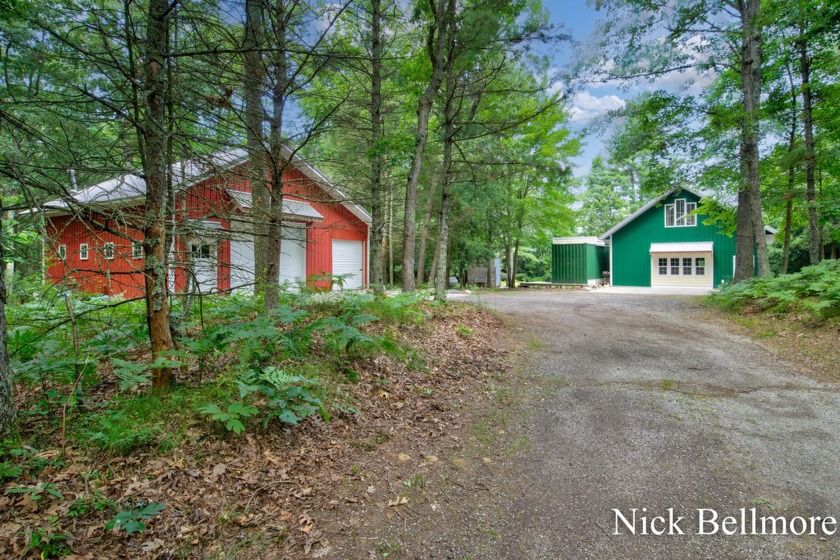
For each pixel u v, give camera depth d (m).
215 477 2.89
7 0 3.49
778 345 6.79
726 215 14.60
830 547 2.33
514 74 9.59
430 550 2.38
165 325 3.73
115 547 2.27
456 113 9.12
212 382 4.00
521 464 3.32
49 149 4.01
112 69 3.92
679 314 10.29
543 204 20.53
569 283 23.30
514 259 22.42
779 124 12.30
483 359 6.18
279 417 3.47
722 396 4.70
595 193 38.28
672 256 21.08
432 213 18.48
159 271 3.66
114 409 3.43
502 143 14.77
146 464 2.90
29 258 4.09
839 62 10.56
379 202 8.16
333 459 3.32
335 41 5.50
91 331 5.25
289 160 5.62
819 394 4.71
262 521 2.58
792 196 12.06
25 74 4.20
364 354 5.34
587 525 2.58
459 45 8.39
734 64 11.55
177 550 2.31
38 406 3.48
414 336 6.59
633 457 3.38
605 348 6.90
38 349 4.21
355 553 2.35
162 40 3.72
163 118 3.85
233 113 5.05
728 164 11.60
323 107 6.08
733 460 3.29
